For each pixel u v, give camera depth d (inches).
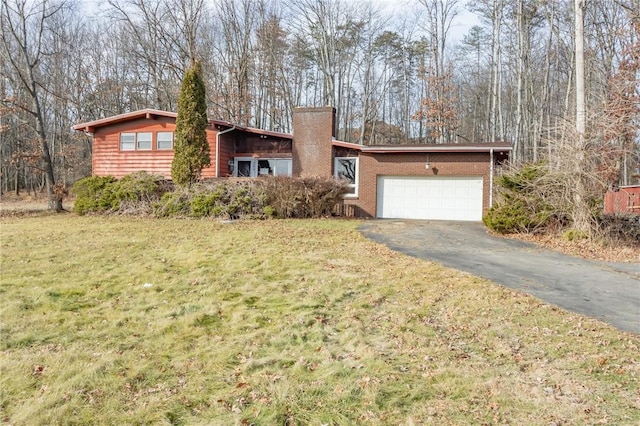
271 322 184.7
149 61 1022.4
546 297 225.1
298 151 733.9
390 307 206.1
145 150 772.6
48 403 118.3
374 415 113.0
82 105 1203.2
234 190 629.9
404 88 1438.2
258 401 120.6
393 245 387.9
